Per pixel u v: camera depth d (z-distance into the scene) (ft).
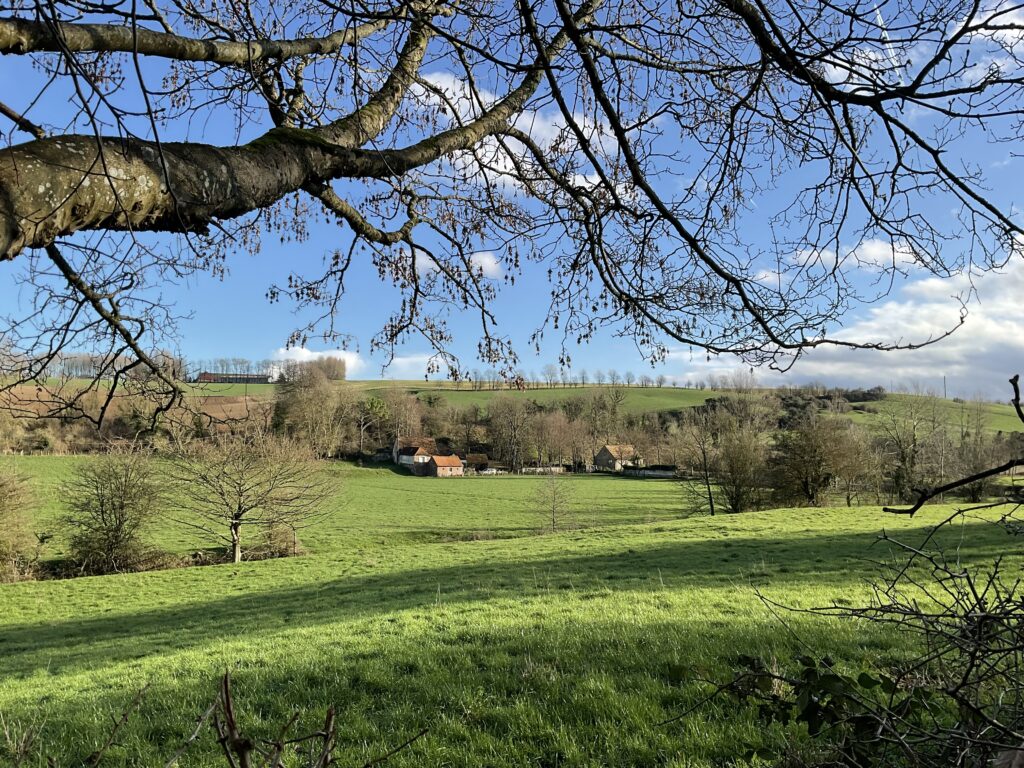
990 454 126.93
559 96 9.50
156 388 13.69
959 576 8.21
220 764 19.90
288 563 99.96
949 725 10.80
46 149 5.94
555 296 14.74
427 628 40.04
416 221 14.46
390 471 286.05
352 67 11.22
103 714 25.91
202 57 8.87
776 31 8.83
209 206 7.18
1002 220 9.23
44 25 7.06
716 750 17.58
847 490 153.48
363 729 21.81
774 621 32.58
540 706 22.48
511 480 272.92
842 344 9.93
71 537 105.81
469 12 10.70
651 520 166.09
